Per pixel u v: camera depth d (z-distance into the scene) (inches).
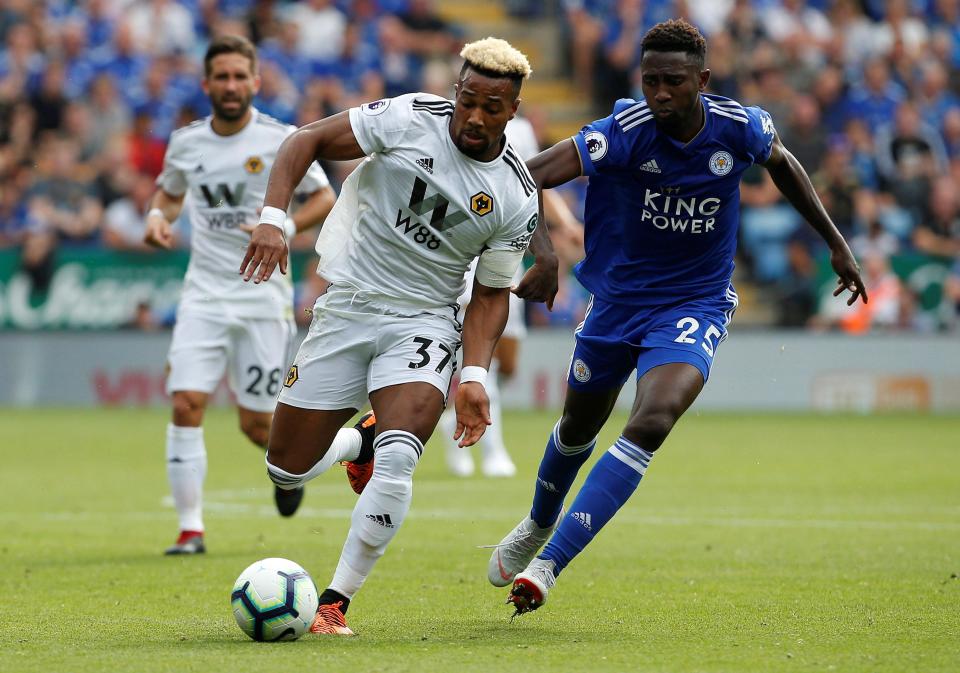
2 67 3201.3
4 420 2640.3
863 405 2992.1
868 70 3341.5
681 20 801.6
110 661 648.4
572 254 1681.8
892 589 918.4
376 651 681.6
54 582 948.6
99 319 2923.2
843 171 3065.9
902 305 3006.9
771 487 1643.7
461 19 3730.3
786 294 3034.0
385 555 1095.6
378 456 752.3
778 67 3304.6
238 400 1230.9
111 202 2965.1
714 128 817.5
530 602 747.4
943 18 3651.6
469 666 639.1
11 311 2920.8
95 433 2372.0
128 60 3245.6
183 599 875.4
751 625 776.9
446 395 774.5
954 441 2303.2
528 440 2324.1
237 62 1191.6
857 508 1433.3
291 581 714.8
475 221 751.7
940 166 3309.5
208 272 1210.6
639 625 778.2
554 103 3575.3
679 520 1331.2
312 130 751.7
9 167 3019.2
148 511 1406.3
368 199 770.8
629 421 788.0
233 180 1200.2
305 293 2832.2
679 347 818.8
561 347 2965.1
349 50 3297.2
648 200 831.1
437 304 782.5
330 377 786.8
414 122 748.6
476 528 1268.5
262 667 631.8
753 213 3080.7
